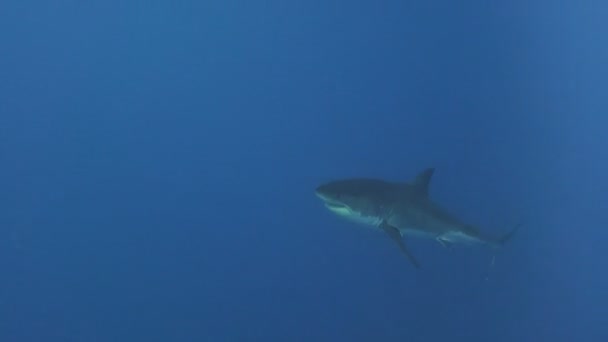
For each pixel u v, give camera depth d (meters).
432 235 6.12
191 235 20.22
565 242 14.51
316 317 13.91
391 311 13.03
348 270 14.58
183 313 16.84
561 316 12.52
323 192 5.70
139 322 17.66
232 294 16.31
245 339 14.80
